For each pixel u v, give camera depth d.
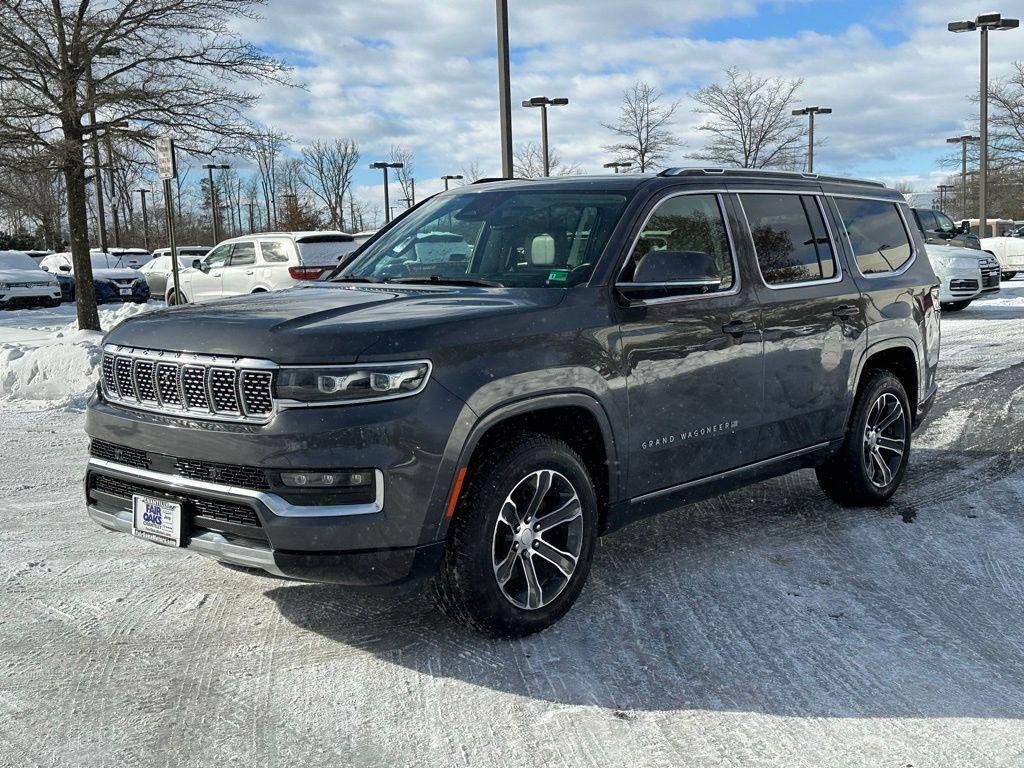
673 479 4.29
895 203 5.91
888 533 5.14
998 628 3.90
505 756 2.92
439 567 3.55
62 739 3.02
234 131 16.59
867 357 5.32
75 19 15.16
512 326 3.61
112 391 3.83
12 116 15.47
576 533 3.86
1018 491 5.94
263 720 3.14
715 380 4.37
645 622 3.94
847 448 5.35
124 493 3.76
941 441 7.34
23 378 9.61
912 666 3.54
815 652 3.66
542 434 3.76
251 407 3.31
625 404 3.98
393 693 3.33
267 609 4.09
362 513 3.27
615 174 4.63
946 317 16.89
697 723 3.12
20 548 4.88
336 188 57.91
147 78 15.91
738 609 4.08
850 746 2.97
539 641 3.76
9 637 3.80
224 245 17.98
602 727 3.09
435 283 4.27
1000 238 27.88
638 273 4.00
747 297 4.54
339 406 3.24
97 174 19.20
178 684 3.40
